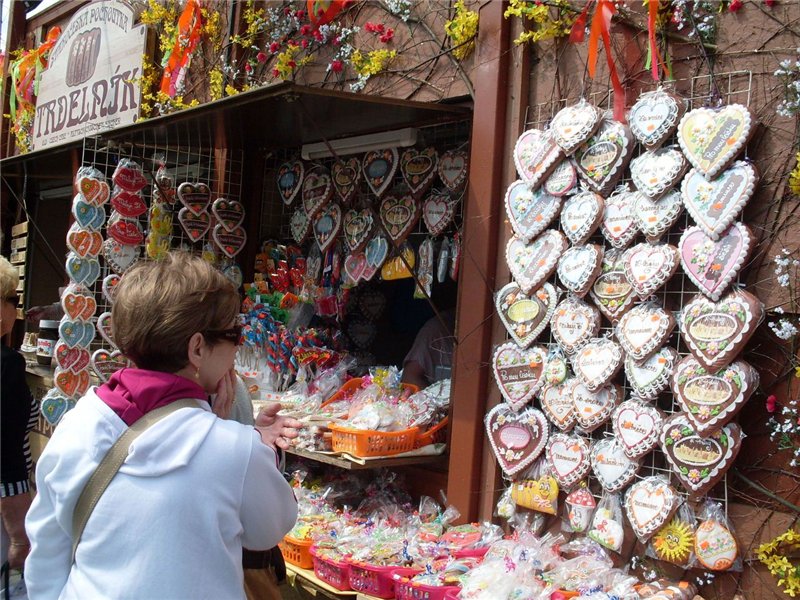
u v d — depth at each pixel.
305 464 3.67
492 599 2.21
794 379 2.13
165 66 4.60
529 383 2.69
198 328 1.48
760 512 2.17
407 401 3.18
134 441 1.39
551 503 2.61
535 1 2.71
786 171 2.14
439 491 3.13
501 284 2.85
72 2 5.82
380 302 4.21
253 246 4.41
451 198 3.35
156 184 4.04
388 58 3.36
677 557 2.26
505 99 2.88
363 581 2.61
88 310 3.95
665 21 2.41
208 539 1.37
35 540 1.46
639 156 2.43
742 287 2.18
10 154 6.59
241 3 4.33
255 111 3.10
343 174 3.81
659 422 2.32
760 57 2.22
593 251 2.51
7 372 2.81
